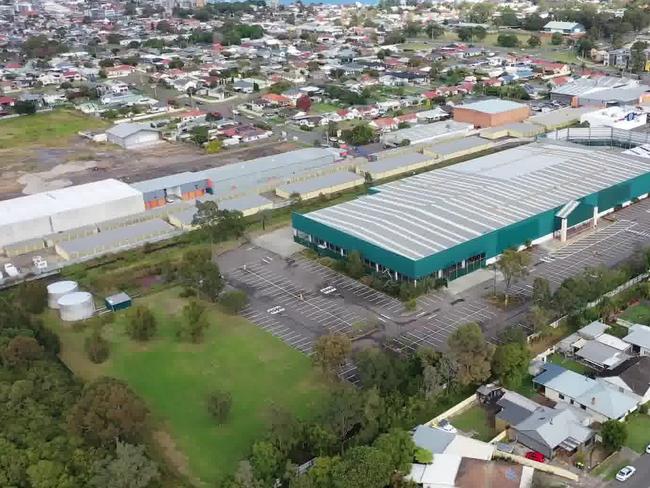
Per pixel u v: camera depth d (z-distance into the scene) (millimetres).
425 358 66312
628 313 80250
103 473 52000
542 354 71375
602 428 57438
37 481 51594
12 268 98625
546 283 77875
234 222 103625
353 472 51062
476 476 53750
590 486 53375
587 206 104625
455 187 109688
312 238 101250
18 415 60062
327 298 87125
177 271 94250
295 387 68562
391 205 103625
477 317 80688
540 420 58969
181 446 60312
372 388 60625
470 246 90438
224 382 69938
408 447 54375
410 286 85188
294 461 56844
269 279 93250
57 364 70688
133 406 57719
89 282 94812
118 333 81000
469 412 63469
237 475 51844
